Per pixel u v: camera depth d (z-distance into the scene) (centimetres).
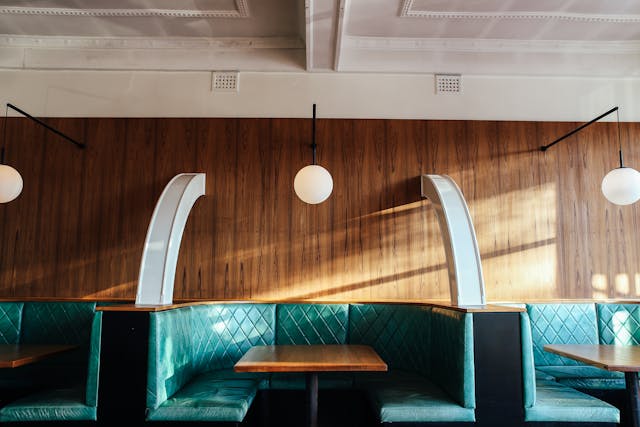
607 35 454
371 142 461
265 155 459
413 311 399
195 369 364
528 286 448
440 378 340
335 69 461
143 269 358
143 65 468
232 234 450
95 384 299
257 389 356
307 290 445
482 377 301
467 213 365
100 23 440
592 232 456
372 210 454
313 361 280
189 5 410
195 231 450
